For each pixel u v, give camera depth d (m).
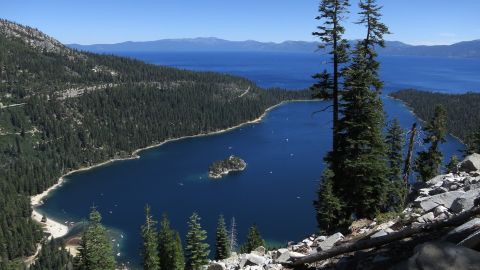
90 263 59.84
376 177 31.61
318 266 15.41
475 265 8.59
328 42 32.28
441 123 53.12
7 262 112.88
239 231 134.00
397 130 50.03
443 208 16.73
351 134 32.34
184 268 71.31
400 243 13.48
